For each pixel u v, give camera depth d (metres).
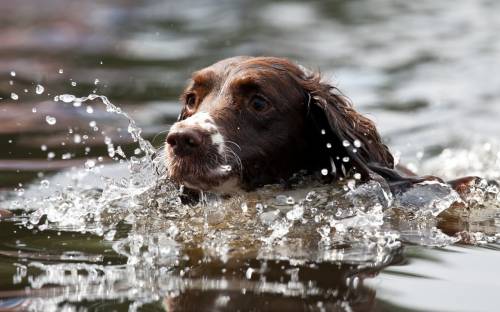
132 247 8.75
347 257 8.37
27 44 23.83
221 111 10.14
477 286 7.51
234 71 10.61
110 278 7.70
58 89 18.19
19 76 19.55
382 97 17.66
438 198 10.44
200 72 10.85
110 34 25.27
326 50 22.33
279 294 7.24
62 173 12.34
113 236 9.20
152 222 9.77
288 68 10.88
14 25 26.72
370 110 16.73
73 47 23.31
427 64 20.53
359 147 10.73
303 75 11.04
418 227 9.55
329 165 11.12
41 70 20.30
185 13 28.81
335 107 10.84
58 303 7.03
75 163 12.97
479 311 6.88
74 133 14.80
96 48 23.17
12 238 9.14
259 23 26.58
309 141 10.91
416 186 10.64
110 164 12.91
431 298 7.17
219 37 24.45
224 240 8.99
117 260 8.28
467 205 10.52
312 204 10.16
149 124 15.34
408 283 7.56
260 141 10.29
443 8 28.70
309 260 8.24
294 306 6.95
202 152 9.73
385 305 6.99
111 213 10.13
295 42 23.44
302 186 10.83
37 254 8.51
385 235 9.20
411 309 6.89
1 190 11.42
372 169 10.76
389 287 7.45
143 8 29.88
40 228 9.55
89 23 27.06
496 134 15.33
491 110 16.75
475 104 17.14
